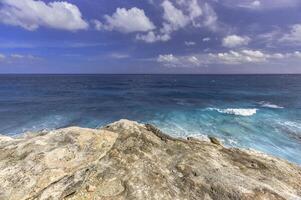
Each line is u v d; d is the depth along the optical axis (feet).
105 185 21.56
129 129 34.32
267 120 81.76
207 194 21.27
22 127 77.46
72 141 28.02
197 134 65.16
